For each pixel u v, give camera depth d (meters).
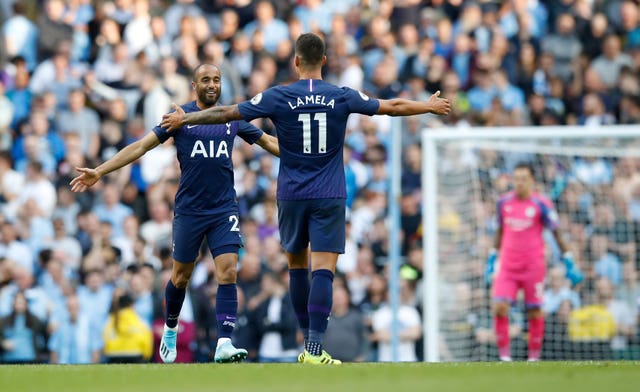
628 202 49.12
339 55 56.34
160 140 26.11
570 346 46.47
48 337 45.12
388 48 56.53
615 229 48.94
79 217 48.44
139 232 48.47
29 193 49.44
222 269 26.61
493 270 42.03
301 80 25.09
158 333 43.88
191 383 17.09
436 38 57.22
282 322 44.25
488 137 42.44
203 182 26.53
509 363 22.78
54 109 52.75
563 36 57.91
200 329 43.75
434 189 42.53
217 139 26.53
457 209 49.09
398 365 21.98
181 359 43.25
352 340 44.06
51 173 50.50
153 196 48.97
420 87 54.62
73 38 55.28
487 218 49.41
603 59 57.66
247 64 55.31
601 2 59.69
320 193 24.72
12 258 46.56
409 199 50.19
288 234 25.39
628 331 47.34
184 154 26.47
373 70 56.12
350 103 24.83
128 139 52.47
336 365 22.06
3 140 52.50
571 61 57.59
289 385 16.45
